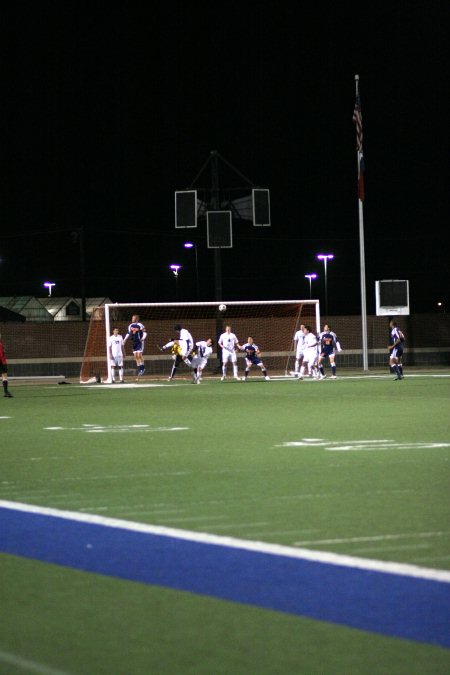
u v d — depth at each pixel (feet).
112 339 247.50
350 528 52.70
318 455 86.94
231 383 231.30
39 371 297.74
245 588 40.29
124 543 49.65
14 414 142.72
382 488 67.00
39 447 96.99
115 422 125.39
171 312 338.95
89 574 43.32
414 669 30.83
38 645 33.63
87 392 203.10
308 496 63.93
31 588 41.09
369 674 30.48
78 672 30.83
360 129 266.77
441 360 331.77
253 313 329.72
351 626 35.04
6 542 50.31
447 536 50.24
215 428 114.73
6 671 30.91
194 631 34.91
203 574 42.80
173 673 30.73
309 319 315.17
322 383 220.23
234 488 67.92
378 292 287.48
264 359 308.40
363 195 268.82
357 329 321.52
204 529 53.11
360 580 41.16
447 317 331.98
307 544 48.55
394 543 48.55
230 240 269.23
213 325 303.48
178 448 94.32
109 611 37.55
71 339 301.22
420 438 100.63
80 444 99.35
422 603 37.58
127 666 31.40
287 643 33.42
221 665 31.42
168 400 169.89
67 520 56.49
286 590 39.81
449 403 151.02
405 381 222.89
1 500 64.03
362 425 115.65
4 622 36.35
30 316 519.19
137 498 64.18
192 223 264.31
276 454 88.22
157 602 38.65
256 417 129.49
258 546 48.26
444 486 67.77
